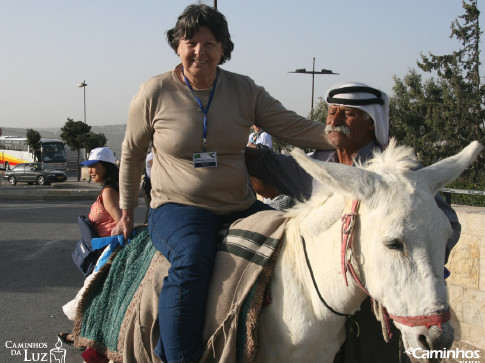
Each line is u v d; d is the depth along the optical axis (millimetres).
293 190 3074
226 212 2766
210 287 2455
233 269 2432
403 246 1926
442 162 2215
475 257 4551
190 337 2367
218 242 2639
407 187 2021
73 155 63562
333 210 2301
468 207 4918
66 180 36969
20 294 6480
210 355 2395
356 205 2162
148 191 4938
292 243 2438
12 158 51250
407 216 1941
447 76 18078
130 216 3096
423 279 1899
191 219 2615
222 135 2727
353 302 2256
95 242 3273
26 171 35500
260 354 2418
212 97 2744
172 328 2359
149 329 2520
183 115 2686
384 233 1961
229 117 2754
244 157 3164
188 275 2410
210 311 2406
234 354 2301
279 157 3137
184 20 2670
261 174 3203
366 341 2523
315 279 2324
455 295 4719
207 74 2705
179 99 2713
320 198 2443
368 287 2104
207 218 2666
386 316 2123
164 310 2402
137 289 2691
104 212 3992
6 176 36031
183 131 2676
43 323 5484
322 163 2070
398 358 2596
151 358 2506
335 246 2260
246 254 2447
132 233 3117
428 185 2100
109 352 2732
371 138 2764
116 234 3146
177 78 2771
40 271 7605
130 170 2992
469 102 17172
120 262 2973
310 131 2988
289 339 2324
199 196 2711
